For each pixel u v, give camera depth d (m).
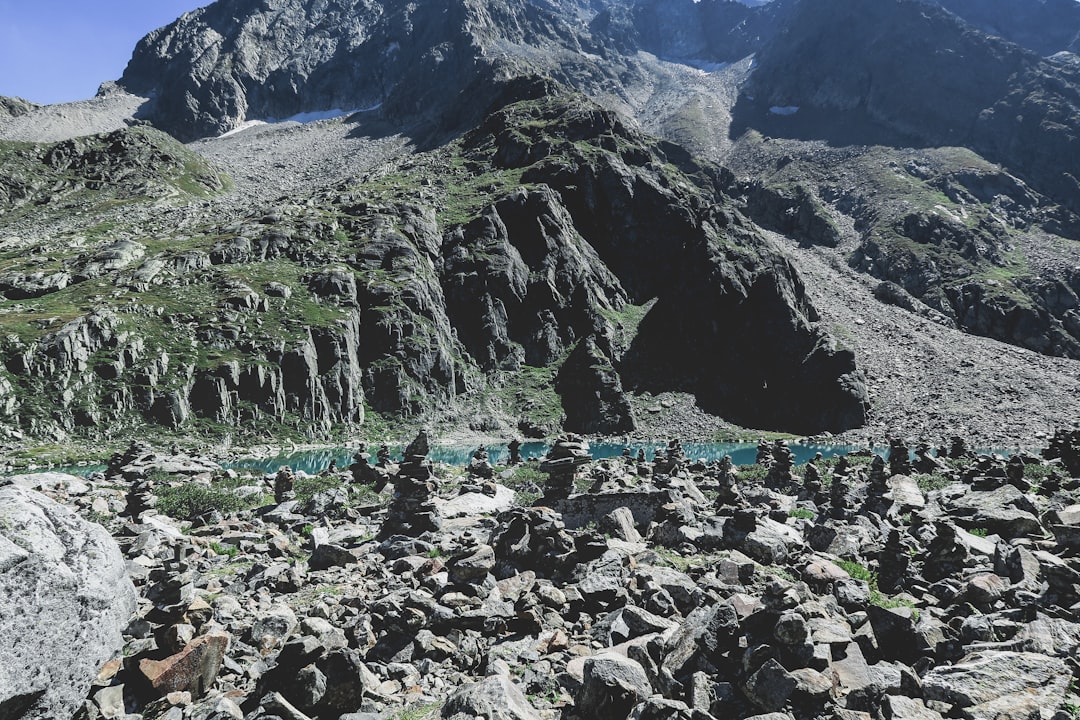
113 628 8.97
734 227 158.50
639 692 8.73
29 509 8.33
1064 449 33.59
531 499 27.06
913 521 21.62
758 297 128.12
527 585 14.30
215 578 15.81
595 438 103.12
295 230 121.81
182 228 136.62
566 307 128.50
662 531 18.33
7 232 141.50
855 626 11.30
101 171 191.75
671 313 133.12
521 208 138.62
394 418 96.75
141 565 13.88
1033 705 8.70
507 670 10.20
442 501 24.81
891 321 154.75
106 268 103.56
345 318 99.50
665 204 157.62
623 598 12.91
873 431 106.44
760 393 121.25
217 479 39.22
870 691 8.58
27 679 7.46
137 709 8.91
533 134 178.88
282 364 88.50
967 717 8.56
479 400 107.75
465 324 118.75
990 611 12.86
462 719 8.24
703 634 9.53
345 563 17.28
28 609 7.59
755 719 7.93
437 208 142.00
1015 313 163.88
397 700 9.63
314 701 9.02
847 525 20.56
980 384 121.12
